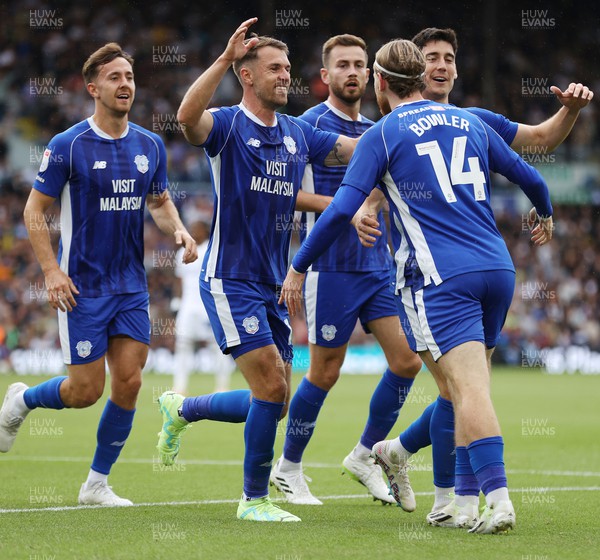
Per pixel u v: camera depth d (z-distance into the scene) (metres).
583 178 98.56
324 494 22.73
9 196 89.00
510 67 101.31
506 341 92.81
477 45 100.31
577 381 73.50
